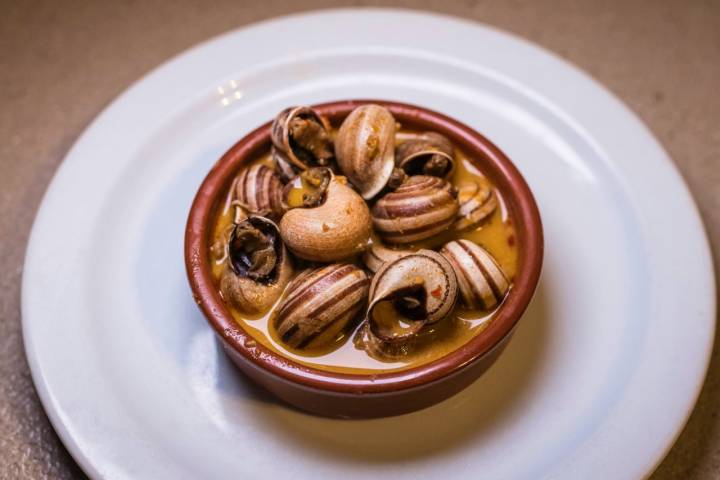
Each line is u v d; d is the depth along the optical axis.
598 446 0.30
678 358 0.32
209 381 0.33
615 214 0.37
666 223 0.36
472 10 0.48
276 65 0.41
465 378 0.31
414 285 0.28
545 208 0.37
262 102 0.41
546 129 0.39
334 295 0.28
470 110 0.40
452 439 0.31
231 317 0.29
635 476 0.30
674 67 0.45
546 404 0.32
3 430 0.33
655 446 0.30
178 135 0.39
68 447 0.30
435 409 0.32
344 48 0.41
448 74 0.41
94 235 0.36
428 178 0.31
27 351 0.32
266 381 0.31
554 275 0.35
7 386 0.34
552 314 0.34
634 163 0.37
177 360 0.33
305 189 0.31
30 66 0.46
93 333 0.33
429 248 0.31
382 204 0.30
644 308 0.34
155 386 0.33
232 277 0.30
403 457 0.31
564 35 0.47
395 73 0.41
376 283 0.28
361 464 0.31
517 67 0.41
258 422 0.32
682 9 0.47
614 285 0.35
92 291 0.35
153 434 0.31
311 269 0.29
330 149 0.32
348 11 0.43
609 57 0.45
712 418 0.33
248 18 0.48
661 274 0.34
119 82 0.45
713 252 0.38
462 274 0.29
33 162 0.42
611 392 0.32
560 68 0.41
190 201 0.38
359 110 0.31
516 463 0.31
